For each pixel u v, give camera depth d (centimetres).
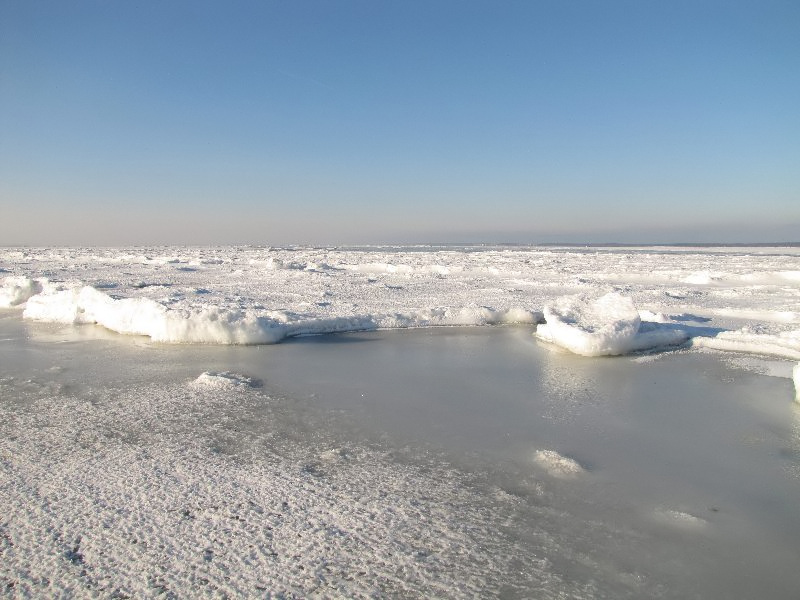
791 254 5444
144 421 709
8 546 425
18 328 1393
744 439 666
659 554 434
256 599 368
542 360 1058
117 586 379
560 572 408
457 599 375
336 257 4778
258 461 590
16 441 637
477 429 695
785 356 1059
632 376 941
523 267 3194
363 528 460
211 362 1029
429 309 1452
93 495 508
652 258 4478
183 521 465
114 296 1616
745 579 404
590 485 548
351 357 1079
